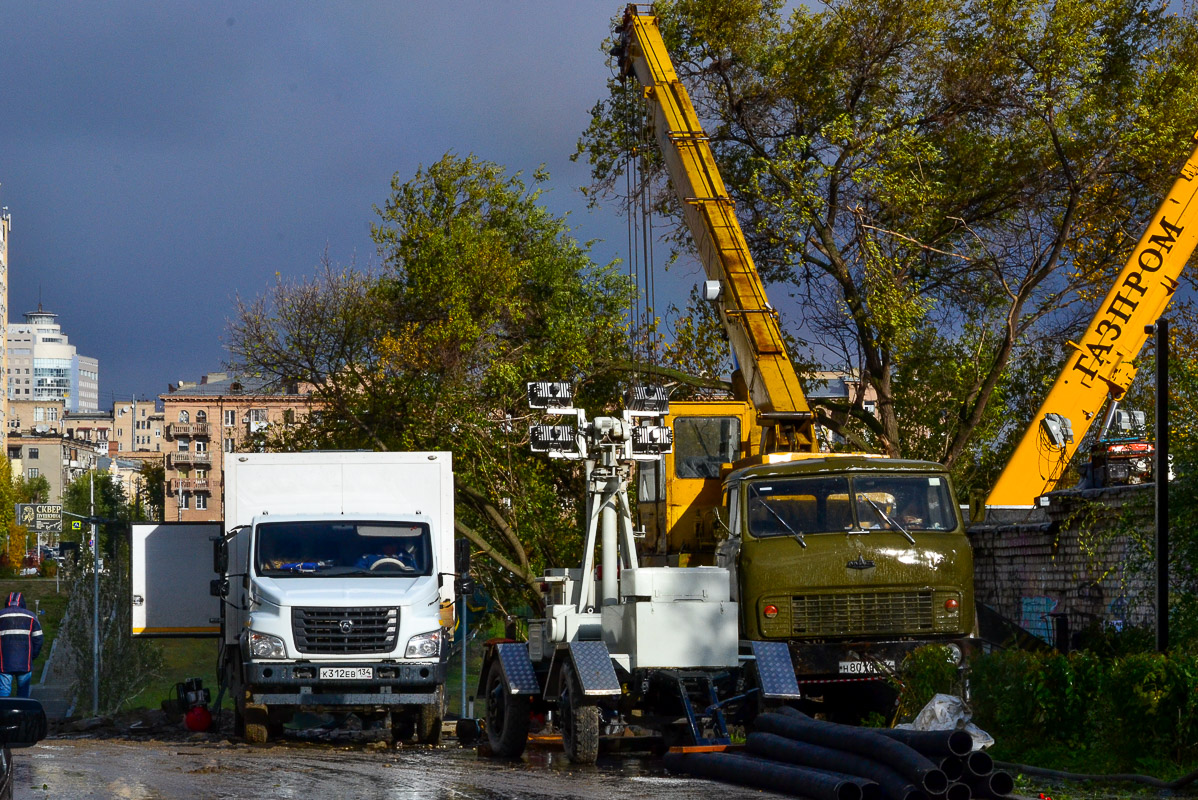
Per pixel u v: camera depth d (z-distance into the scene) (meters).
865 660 14.09
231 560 19.00
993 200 30.30
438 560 18.78
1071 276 29.59
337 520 18.69
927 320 30.23
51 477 194.50
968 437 29.25
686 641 13.73
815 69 30.36
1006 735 12.76
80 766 13.73
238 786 11.81
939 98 29.81
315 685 17.62
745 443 18.55
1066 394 21.91
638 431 15.55
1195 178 22.36
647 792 11.27
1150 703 11.41
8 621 18.31
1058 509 18.98
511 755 15.08
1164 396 13.37
